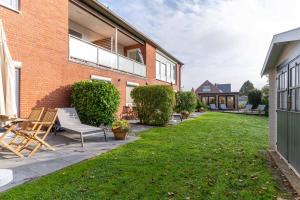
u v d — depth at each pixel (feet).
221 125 47.50
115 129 28.25
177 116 63.67
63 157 19.36
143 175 15.31
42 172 15.43
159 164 17.83
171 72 94.48
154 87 45.09
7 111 14.97
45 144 21.21
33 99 28.76
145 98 45.52
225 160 19.43
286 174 15.89
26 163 17.35
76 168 16.40
